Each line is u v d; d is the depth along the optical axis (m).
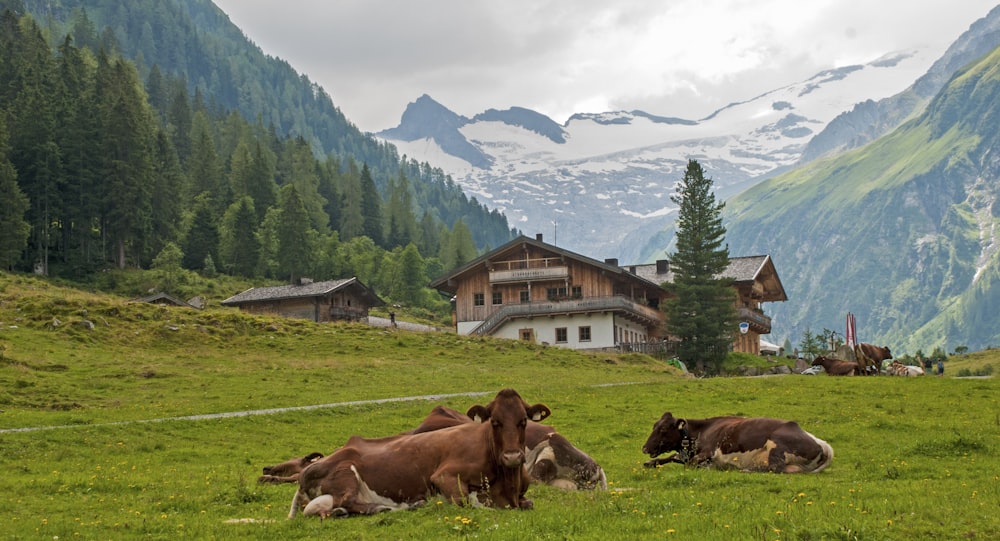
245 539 14.56
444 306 193.88
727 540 12.90
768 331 120.88
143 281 152.12
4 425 37.03
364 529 14.52
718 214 95.00
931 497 16.55
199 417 37.84
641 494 17.52
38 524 16.78
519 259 104.56
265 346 67.88
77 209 154.38
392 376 56.03
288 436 34.16
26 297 69.62
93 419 38.91
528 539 13.23
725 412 37.50
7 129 158.75
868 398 40.97
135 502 19.39
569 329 99.81
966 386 45.34
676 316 91.25
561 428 33.59
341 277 195.75
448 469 15.80
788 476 20.19
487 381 55.44
